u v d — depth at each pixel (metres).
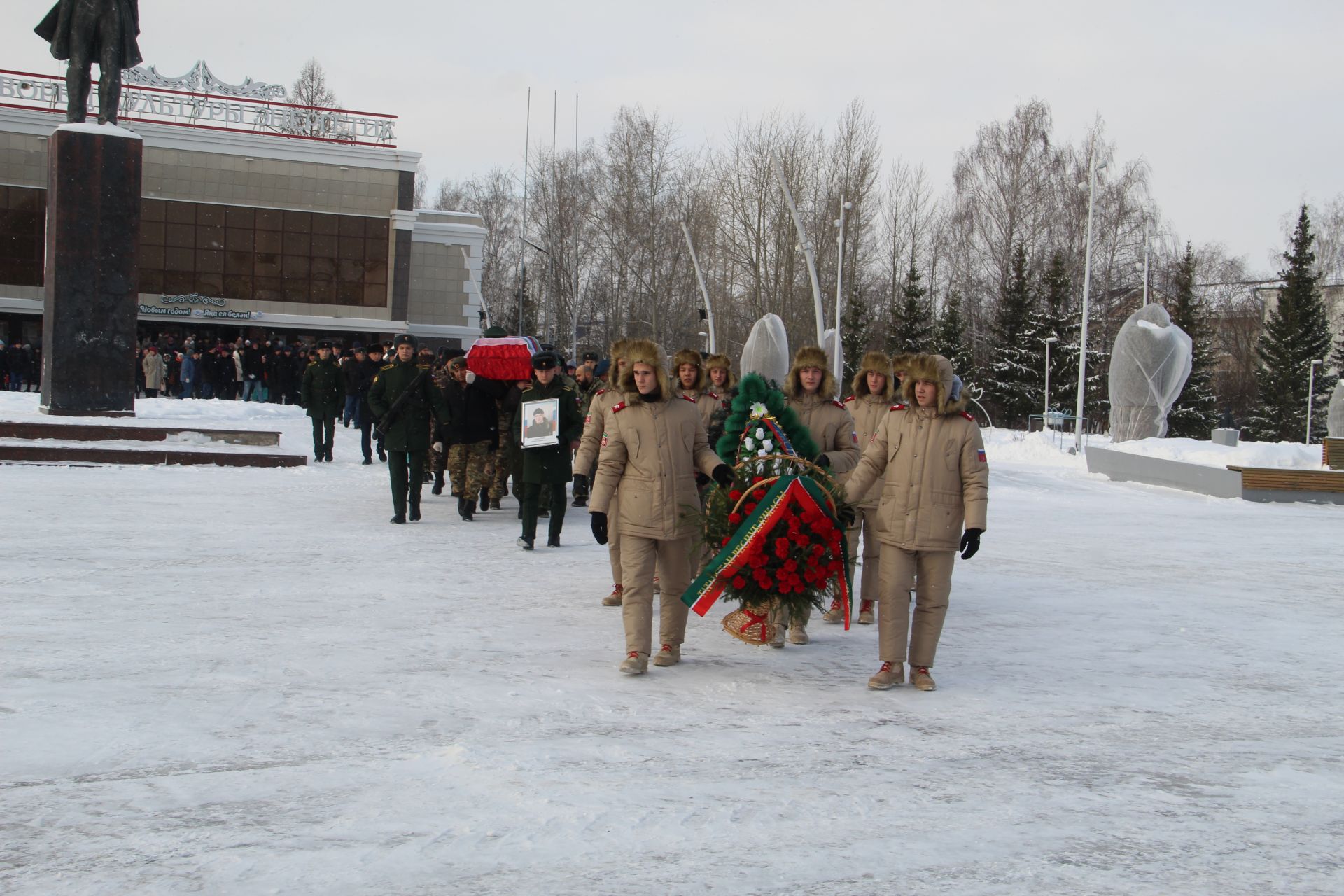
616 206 57.19
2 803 4.14
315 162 42.00
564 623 7.69
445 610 8.00
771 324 17.70
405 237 43.03
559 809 4.21
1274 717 5.84
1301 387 59.56
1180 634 8.03
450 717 5.39
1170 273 70.00
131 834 3.89
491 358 12.64
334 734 5.06
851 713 5.71
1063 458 29.62
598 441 7.06
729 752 4.98
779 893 3.53
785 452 6.79
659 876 3.64
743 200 53.72
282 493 15.02
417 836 3.92
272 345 37.44
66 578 8.63
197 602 7.94
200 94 41.47
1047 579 10.48
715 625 8.05
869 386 8.90
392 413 12.45
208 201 41.19
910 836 4.02
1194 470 22.59
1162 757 5.07
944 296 65.56
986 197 62.25
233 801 4.22
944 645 7.49
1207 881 3.66
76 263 19.12
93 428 18.17
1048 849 3.92
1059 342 52.97
